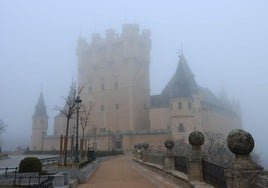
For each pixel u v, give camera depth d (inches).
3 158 2650.1
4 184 684.7
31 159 811.4
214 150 2965.1
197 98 4215.1
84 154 2128.4
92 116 4623.5
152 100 4505.4
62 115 4719.5
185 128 3978.8
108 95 4566.9
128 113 4340.6
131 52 4480.8
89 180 870.4
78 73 4950.8
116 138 4212.6
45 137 4864.7
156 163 1063.6
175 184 631.2
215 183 445.1
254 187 283.6
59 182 645.9
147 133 4121.6
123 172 1093.1
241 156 307.7
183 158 675.4
